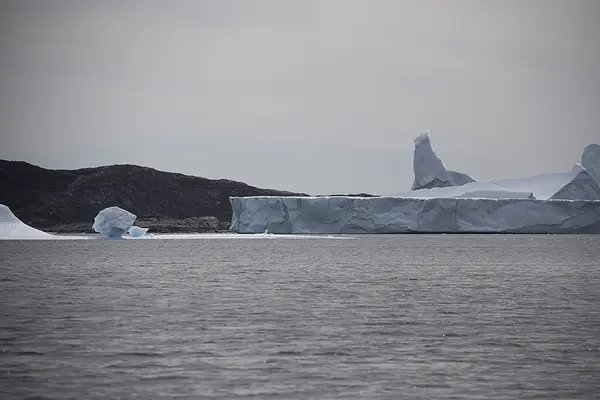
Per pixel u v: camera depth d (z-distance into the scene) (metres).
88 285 187.12
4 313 135.50
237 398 81.62
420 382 88.06
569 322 128.75
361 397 82.31
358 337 113.69
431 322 128.12
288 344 107.94
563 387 86.38
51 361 96.31
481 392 84.38
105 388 84.62
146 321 127.00
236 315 134.50
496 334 116.88
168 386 85.62
